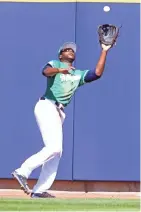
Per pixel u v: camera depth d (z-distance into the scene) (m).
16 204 19.12
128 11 27.89
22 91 27.77
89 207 18.28
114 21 27.81
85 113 27.59
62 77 21.80
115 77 27.72
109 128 27.67
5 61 27.81
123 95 27.72
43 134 21.73
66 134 27.55
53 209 17.61
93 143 27.62
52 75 21.44
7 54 27.81
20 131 27.75
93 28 27.77
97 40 27.67
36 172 27.50
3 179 28.20
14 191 28.05
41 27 27.84
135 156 27.72
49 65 21.80
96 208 18.02
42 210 17.36
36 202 19.86
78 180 27.80
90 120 27.62
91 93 27.62
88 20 27.77
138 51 27.77
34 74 27.75
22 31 27.89
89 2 27.81
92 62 27.62
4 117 27.77
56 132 21.66
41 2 27.89
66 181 28.08
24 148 27.72
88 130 27.62
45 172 22.09
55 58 27.75
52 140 21.59
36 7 27.91
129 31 27.81
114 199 22.61
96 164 27.64
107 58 27.67
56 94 21.75
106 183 28.16
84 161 27.62
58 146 21.67
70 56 22.03
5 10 27.95
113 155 27.70
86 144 27.62
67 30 27.80
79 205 18.88
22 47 27.81
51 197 22.30
